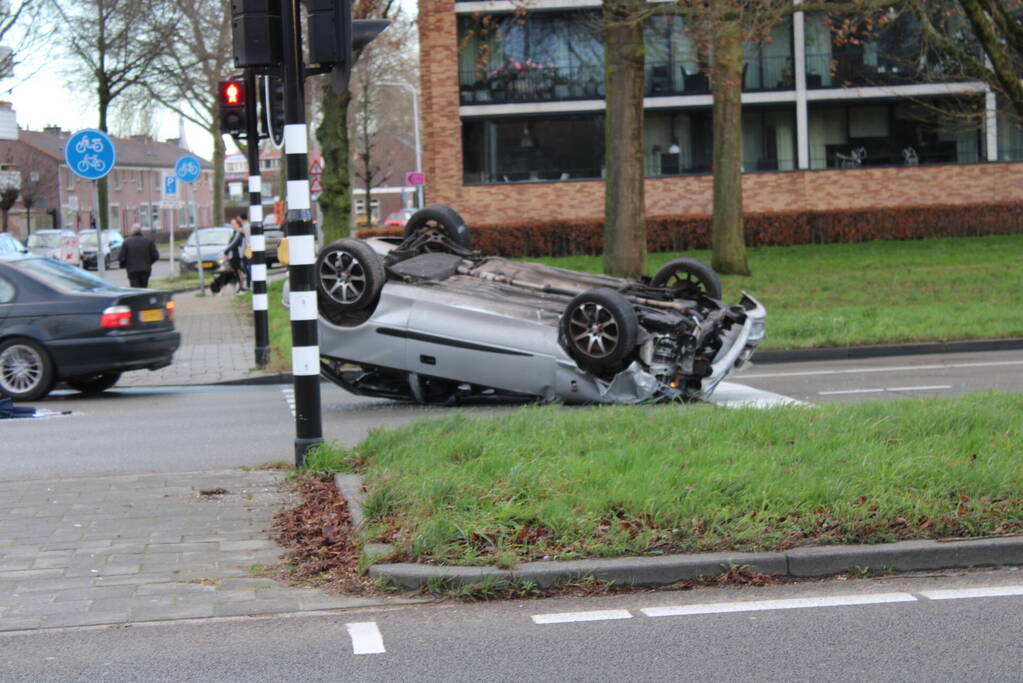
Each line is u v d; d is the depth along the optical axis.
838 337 17.38
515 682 4.76
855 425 8.69
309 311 8.88
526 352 11.90
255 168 16.97
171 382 16.19
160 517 7.48
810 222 35.62
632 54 22.69
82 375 14.58
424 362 12.31
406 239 13.89
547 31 39.31
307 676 4.87
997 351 17.17
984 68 20.56
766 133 40.22
